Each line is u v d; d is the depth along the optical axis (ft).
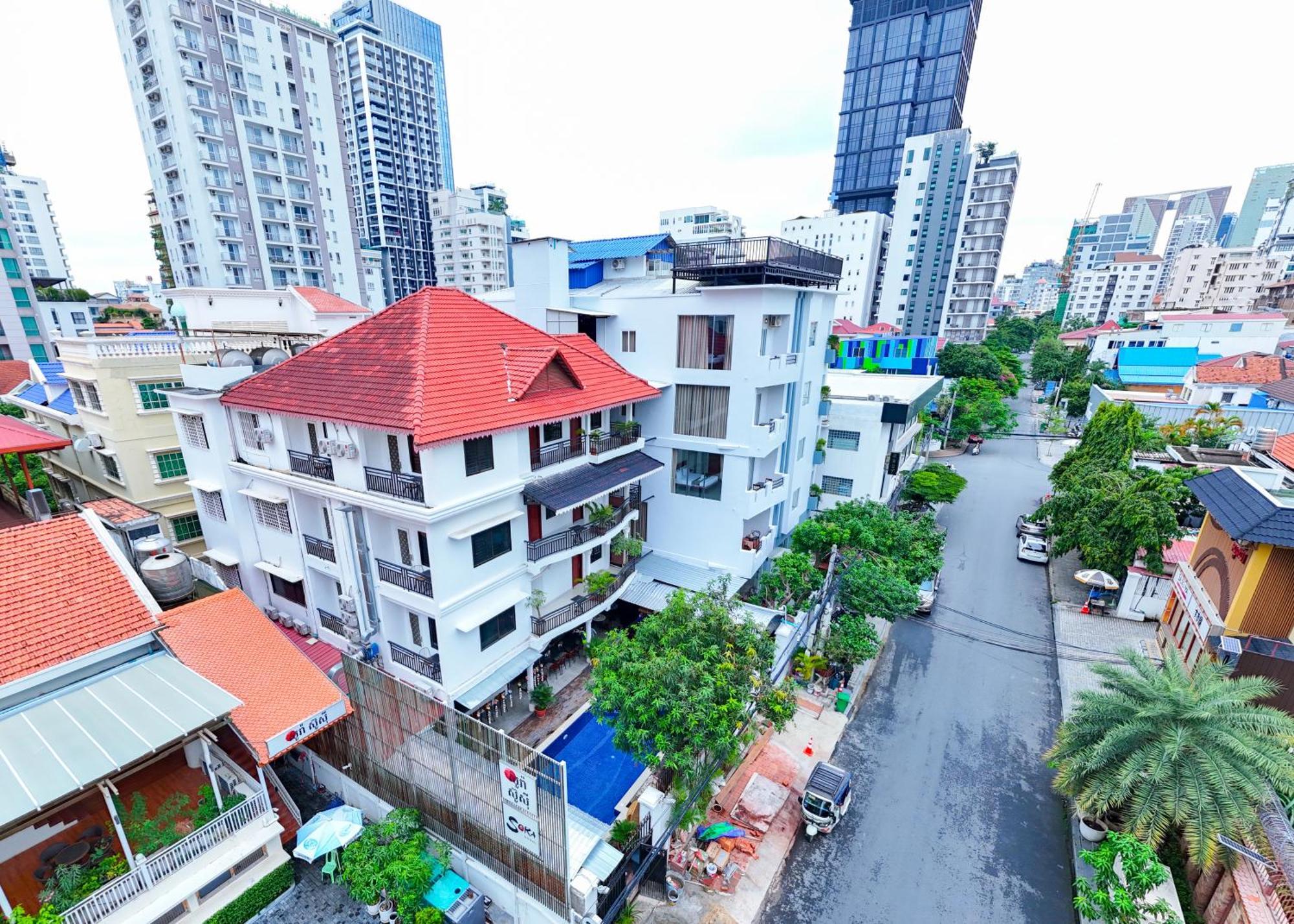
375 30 362.12
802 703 71.26
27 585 44.88
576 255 109.40
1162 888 46.62
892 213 390.83
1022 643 86.02
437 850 44.73
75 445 74.43
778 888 49.98
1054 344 300.20
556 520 70.08
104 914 35.55
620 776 56.13
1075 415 219.20
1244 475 70.90
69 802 37.68
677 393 80.48
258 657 51.62
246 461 67.05
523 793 38.65
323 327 108.27
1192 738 46.83
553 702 66.69
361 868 42.11
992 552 116.26
